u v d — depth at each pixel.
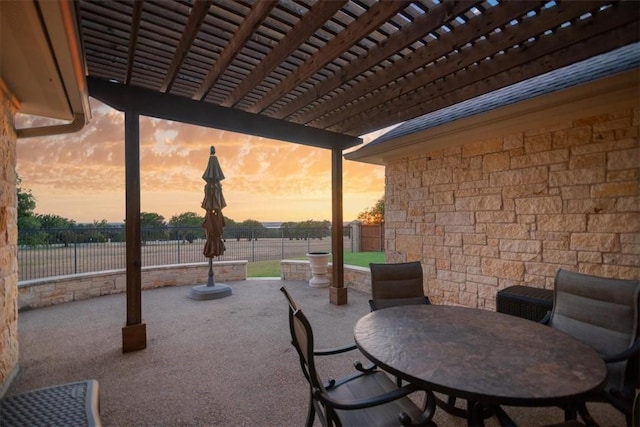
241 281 8.09
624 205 3.41
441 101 3.80
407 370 1.62
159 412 2.52
